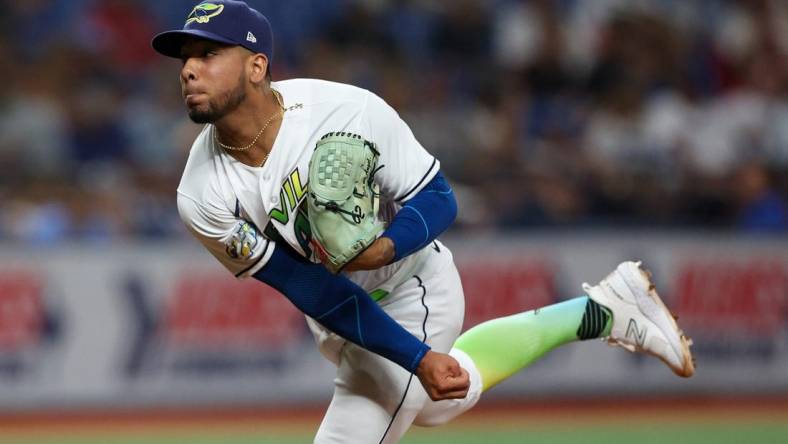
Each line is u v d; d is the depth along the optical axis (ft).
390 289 48.83
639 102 144.46
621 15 155.22
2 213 116.57
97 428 103.96
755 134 143.84
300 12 149.48
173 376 112.16
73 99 133.18
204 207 45.55
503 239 119.14
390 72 144.15
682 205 126.11
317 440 49.24
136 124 131.75
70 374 110.11
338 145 41.86
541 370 118.11
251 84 43.34
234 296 113.91
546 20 151.02
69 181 122.93
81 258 111.14
